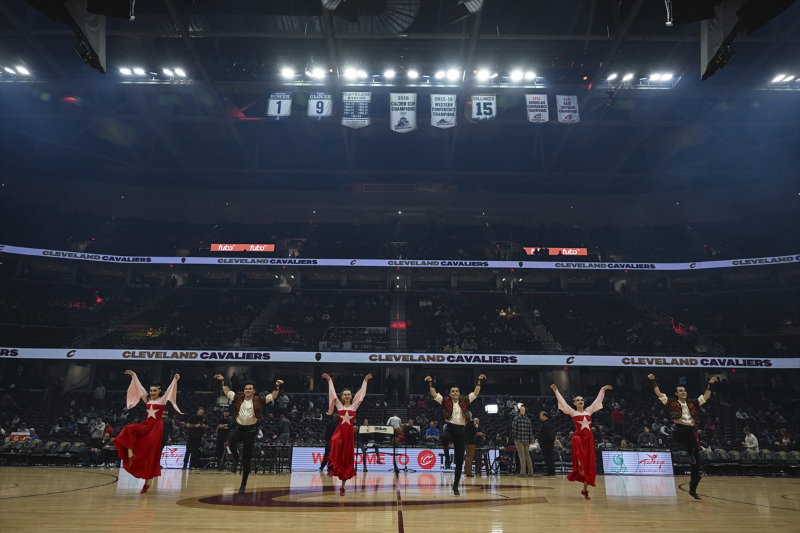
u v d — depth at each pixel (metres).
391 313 33.62
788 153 36.53
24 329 28.61
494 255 37.47
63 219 36.62
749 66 25.78
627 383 30.48
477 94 28.77
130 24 24.66
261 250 36.94
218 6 23.81
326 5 20.14
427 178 41.22
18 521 4.41
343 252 36.72
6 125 32.88
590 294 36.06
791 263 32.06
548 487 9.72
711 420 23.58
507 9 25.33
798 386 29.23
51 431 20.03
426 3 24.59
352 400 7.73
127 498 6.55
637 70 26.84
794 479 14.20
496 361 26.38
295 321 32.12
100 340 28.53
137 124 34.12
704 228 39.34
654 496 8.15
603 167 38.75
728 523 4.98
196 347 26.77
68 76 27.27
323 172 38.81
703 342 29.72
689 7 11.05
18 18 23.14
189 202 41.22
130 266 36.09
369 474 14.52
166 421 13.47
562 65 27.41
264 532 4.03
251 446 7.34
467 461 12.63
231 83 27.83
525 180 39.47
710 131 32.75
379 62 27.69
